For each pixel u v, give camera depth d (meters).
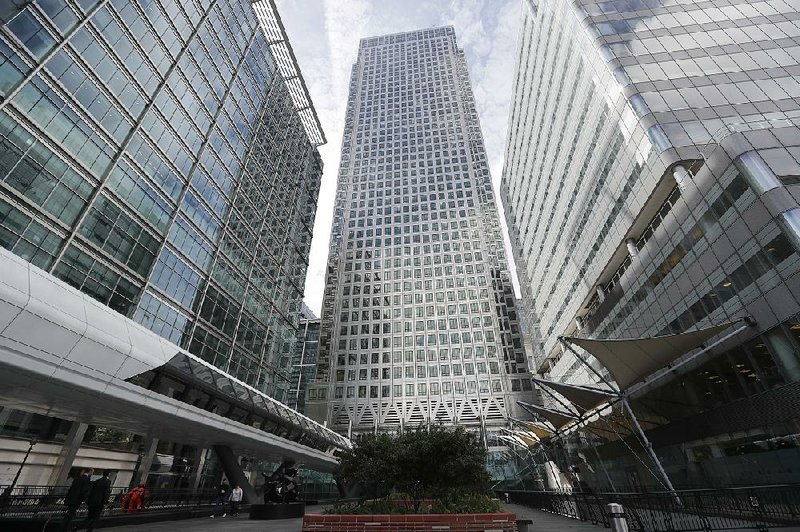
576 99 43.62
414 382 77.50
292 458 36.19
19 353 13.62
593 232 40.44
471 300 86.81
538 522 17.78
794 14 34.31
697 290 24.92
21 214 21.97
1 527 11.73
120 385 17.42
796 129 22.05
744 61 31.61
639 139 30.59
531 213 70.75
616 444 35.25
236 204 45.56
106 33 28.34
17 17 22.34
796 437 18.27
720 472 22.64
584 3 41.88
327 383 79.75
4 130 21.31
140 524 16.52
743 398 21.16
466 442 15.03
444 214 101.62
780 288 19.27
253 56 52.72
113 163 28.12
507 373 76.56
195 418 21.53
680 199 26.30
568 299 49.91
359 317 87.56
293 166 65.31
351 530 11.80
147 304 30.61
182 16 37.56
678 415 26.69
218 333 39.50
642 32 36.72
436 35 144.12
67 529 10.27
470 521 11.76
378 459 14.94
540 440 50.00
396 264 94.94
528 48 67.44
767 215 19.91
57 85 24.38
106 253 27.12
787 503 11.62
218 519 20.25
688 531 11.92
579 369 46.78
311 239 70.25
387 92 130.38
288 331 57.53
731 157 22.16
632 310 32.94
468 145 114.69
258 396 31.84
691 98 30.12
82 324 15.71
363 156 116.94
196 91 39.06
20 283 13.85
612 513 8.14
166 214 33.66
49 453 26.61
